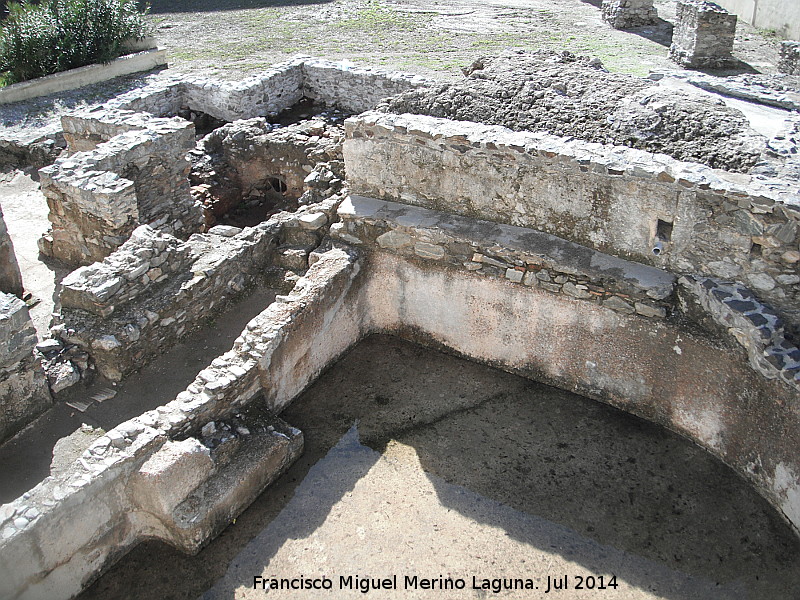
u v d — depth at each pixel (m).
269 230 8.63
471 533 6.04
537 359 7.47
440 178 7.47
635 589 5.59
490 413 7.24
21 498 5.15
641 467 6.59
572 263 6.75
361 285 7.91
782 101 8.38
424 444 6.89
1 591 4.95
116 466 5.45
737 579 5.64
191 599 5.55
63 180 8.83
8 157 12.71
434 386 7.60
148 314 7.41
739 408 6.17
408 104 7.98
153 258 7.65
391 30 19.52
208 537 5.93
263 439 6.43
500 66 8.51
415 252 7.57
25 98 14.88
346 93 14.77
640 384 6.92
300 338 7.11
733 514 6.13
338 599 5.55
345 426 7.12
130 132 9.77
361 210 7.80
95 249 9.27
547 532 6.03
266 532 6.07
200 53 18.03
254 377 6.64
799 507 5.74
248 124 11.80
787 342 5.70
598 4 22.02
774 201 5.63
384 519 6.17
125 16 16.98
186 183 10.30
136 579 5.70
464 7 21.98
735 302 5.96
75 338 7.25
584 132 7.19
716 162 6.55
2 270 8.71
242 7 22.70
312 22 20.67
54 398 7.08
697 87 9.09
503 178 7.10
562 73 8.12
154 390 7.29
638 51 16.81
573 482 6.47
